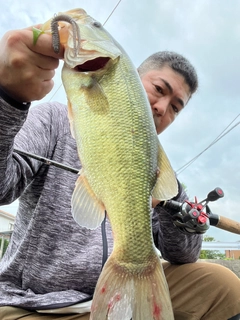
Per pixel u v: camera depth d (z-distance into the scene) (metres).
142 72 0.58
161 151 0.31
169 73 0.56
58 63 0.27
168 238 0.47
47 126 0.42
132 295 0.28
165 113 0.56
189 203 0.44
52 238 0.39
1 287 0.38
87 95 0.29
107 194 0.29
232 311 0.47
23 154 0.35
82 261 0.39
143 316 0.27
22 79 0.26
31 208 0.42
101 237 0.41
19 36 0.25
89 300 0.38
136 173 0.29
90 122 0.29
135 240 0.29
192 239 0.48
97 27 0.31
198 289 0.48
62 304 0.36
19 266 0.39
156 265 0.29
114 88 0.30
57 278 0.38
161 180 0.31
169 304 0.28
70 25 0.28
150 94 0.55
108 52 0.29
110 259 0.28
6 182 0.31
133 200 0.29
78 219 0.28
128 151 0.29
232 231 0.55
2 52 0.26
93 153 0.29
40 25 0.28
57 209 0.40
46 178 0.41
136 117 0.30
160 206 0.44
